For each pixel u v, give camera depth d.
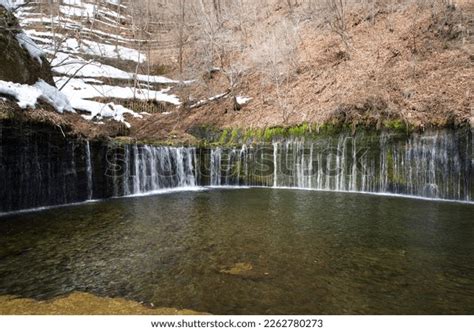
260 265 5.79
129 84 24.38
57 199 10.90
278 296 4.67
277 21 26.48
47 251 6.48
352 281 5.17
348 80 16.52
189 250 6.55
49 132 10.48
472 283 5.14
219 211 10.06
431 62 14.22
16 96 10.31
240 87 21.94
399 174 12.60
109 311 4.20
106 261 5.97
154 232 7.80
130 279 5.21
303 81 19.17
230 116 19.62
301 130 15.15
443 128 11.56
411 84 13.64
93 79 23.34
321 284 5.06
